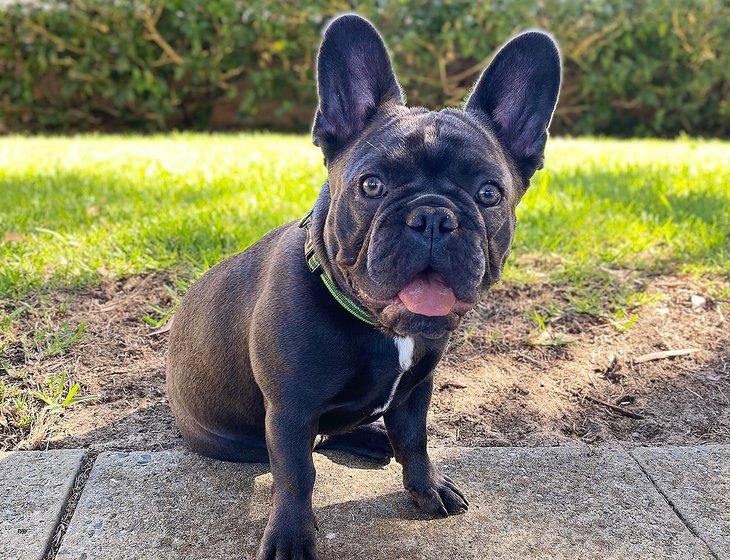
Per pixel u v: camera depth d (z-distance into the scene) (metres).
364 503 0.59
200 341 0.62
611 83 2.53
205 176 1.46
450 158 0.50
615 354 0.82
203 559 0.52
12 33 2.42
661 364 0.81
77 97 2.60
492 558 0.53
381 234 0.48
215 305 0.62
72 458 0.63
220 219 1.10
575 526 0.57
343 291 0.52
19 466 0.62
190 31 2.42
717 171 1.52
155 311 0.87
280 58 2.58
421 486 0.58
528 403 0.74
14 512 0.56
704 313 0.90
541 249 1.02
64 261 0.96
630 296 0.92
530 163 0.60
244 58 2.54
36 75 2.52
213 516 0.57
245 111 2.64
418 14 2.50
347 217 0.51
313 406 0.53
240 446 0.64
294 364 0.52
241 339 0.59
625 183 1.39
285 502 0.53
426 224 0.47
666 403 0.75
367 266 0.49
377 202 0.50
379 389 0.55
